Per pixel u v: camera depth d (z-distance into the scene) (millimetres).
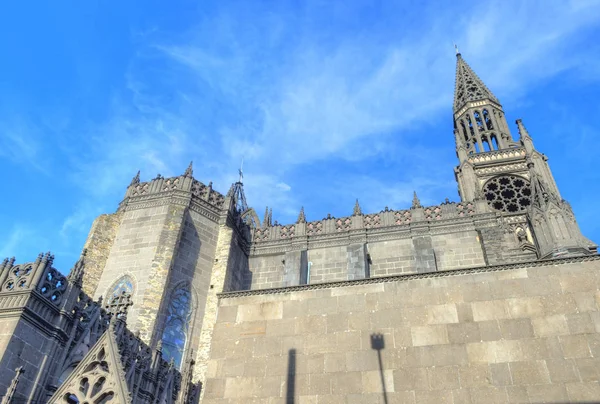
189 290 31781
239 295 18203
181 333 29953
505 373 14195
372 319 16328
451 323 15523
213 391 16125
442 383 14500
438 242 35438
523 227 38031
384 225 37531
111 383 12523
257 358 16531
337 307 16922
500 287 15781
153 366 23500
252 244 39250
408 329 15781
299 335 16672
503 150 47562
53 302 19062
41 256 19188
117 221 34719
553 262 15812
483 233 34938
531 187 39688
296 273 35906
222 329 17484
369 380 15148
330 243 37531
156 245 32188
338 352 15961
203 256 33812
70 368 18891
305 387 15547
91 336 20203
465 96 58750
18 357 16812
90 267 31875
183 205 34688
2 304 17859
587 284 15133
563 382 13656
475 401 13961
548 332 14594
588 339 14188
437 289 16312
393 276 17016
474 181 44656
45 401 17406
